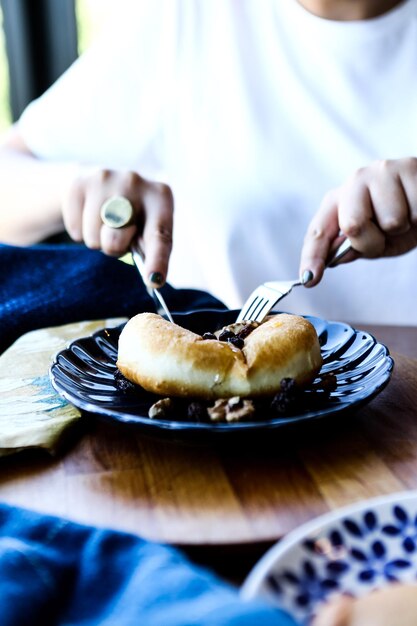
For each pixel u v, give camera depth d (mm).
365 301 1048
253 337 521
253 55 1059
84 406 477
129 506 429
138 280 789
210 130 1083
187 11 1092
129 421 457
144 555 358
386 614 284
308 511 421
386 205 695
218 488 442
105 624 320
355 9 1011
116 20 1165
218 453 477
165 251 693
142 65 1111
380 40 1001
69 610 343
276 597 324
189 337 508
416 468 458
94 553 363
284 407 476
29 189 994
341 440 490
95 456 479
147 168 1172
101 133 1130
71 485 450
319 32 1012
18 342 667
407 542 356
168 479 453
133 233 725
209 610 304
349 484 443
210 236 1085
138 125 1128
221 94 1077
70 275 775
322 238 699
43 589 343
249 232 1057
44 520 389
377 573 345
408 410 531
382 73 1017
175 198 1150
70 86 1132
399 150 1015
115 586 350
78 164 1062
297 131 1043
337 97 1027
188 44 1094
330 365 578
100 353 588
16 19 1290
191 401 495
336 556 346
